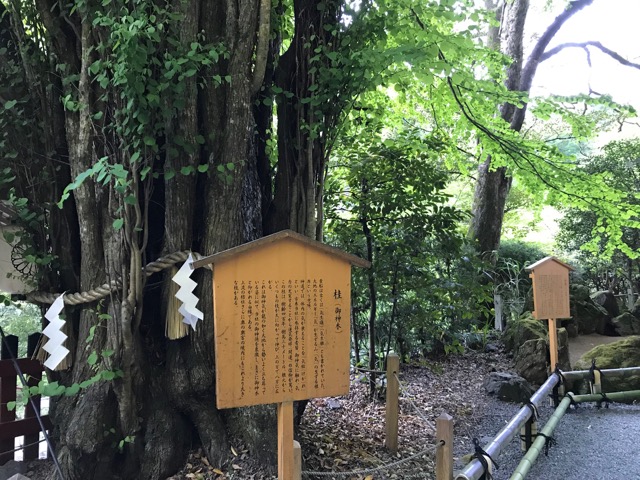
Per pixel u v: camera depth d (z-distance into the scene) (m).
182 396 3.62
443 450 2.97
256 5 3.60
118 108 3.27
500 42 11.37
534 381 6.67
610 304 10.33
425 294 5.68
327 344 2.74
